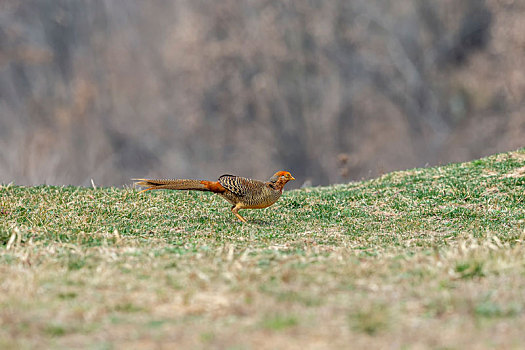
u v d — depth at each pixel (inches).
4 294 368.8
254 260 453.7
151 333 313.7
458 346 295.4
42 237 544.7
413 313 339.0
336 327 319.3
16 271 411.2
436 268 418.6
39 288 377.7
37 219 632.4
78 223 621.9
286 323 320.5
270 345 298.7
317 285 388.8
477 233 597.0
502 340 301.6
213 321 329.7
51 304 350.6
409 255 478.6
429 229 627.2
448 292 368.8
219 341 303.6
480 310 338.0
